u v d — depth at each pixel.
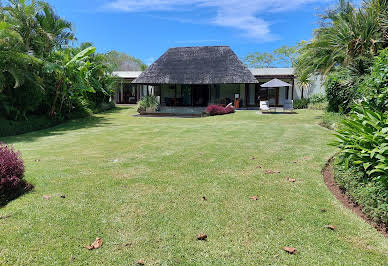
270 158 5.92
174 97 23.48
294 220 3.23
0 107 13.40
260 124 12.28
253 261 2.53
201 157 6.13
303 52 14.91
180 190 4.16
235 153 6.45
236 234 2.96
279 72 25.17
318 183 4.39
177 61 22.69
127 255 2.63
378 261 2.51
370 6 11.81
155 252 2.67
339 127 9.00
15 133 12.63
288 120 13.70
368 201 3.34
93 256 2.61
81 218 3.31
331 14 13.62
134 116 19.38
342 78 11.78
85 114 19.14
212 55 22.61
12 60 13.09
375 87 4.74
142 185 4.40
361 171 3.88
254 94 24.27
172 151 6.82
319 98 21.98
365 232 2.97
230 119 15.41
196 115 19.56
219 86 24.12
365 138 3.79
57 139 9.91
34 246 2.76
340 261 2.51
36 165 5.70
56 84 16.19
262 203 3.69
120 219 3.29
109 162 5.89
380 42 11.13
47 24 17.34
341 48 12.03
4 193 4.00
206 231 3.02
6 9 15.38
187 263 2.51
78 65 16.22
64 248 2.73
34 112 15.65
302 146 7.06
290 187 4.24
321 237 2.89
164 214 3.41
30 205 3.68
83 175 4.95
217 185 4.36
